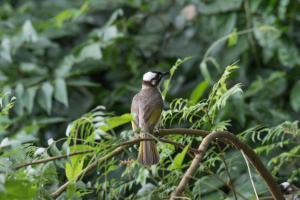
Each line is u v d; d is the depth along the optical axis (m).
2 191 5.49
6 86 12.52
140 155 7.32
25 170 6.05
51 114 12.95
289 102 12.72
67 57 12.90
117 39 13.35
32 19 14.61
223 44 13.11
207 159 8.08
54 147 6.34
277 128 7.93
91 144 6.84
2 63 13.27
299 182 9.76
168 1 14.41
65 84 12.36
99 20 14.55
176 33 13.98
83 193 7.21
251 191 8.52
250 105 11.62
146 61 13.88
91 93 13.34
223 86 7.25
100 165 7.16
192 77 13.41
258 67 13.20
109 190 7.64
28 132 11.66
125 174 7.77
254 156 7.21
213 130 7.39
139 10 14.59
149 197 7.39
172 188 7.49
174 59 13.75
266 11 13.01
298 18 13.29
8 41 12.73
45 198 6.05
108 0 14.55
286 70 13.31
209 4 13.38
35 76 12.90
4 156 6.21
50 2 14.99
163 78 9.61
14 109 12.21
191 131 7.14
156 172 7.67
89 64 13.38
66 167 6.55
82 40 14.25
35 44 13.57
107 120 6.51
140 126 8.12
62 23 13.98
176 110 7.61
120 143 6.50
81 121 6.46
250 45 13.45
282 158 8.75
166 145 7.69
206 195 8.52
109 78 13.71
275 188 7.38
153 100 8.41
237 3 13.09
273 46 12.45
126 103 12.89
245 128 11.50
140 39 13.91
